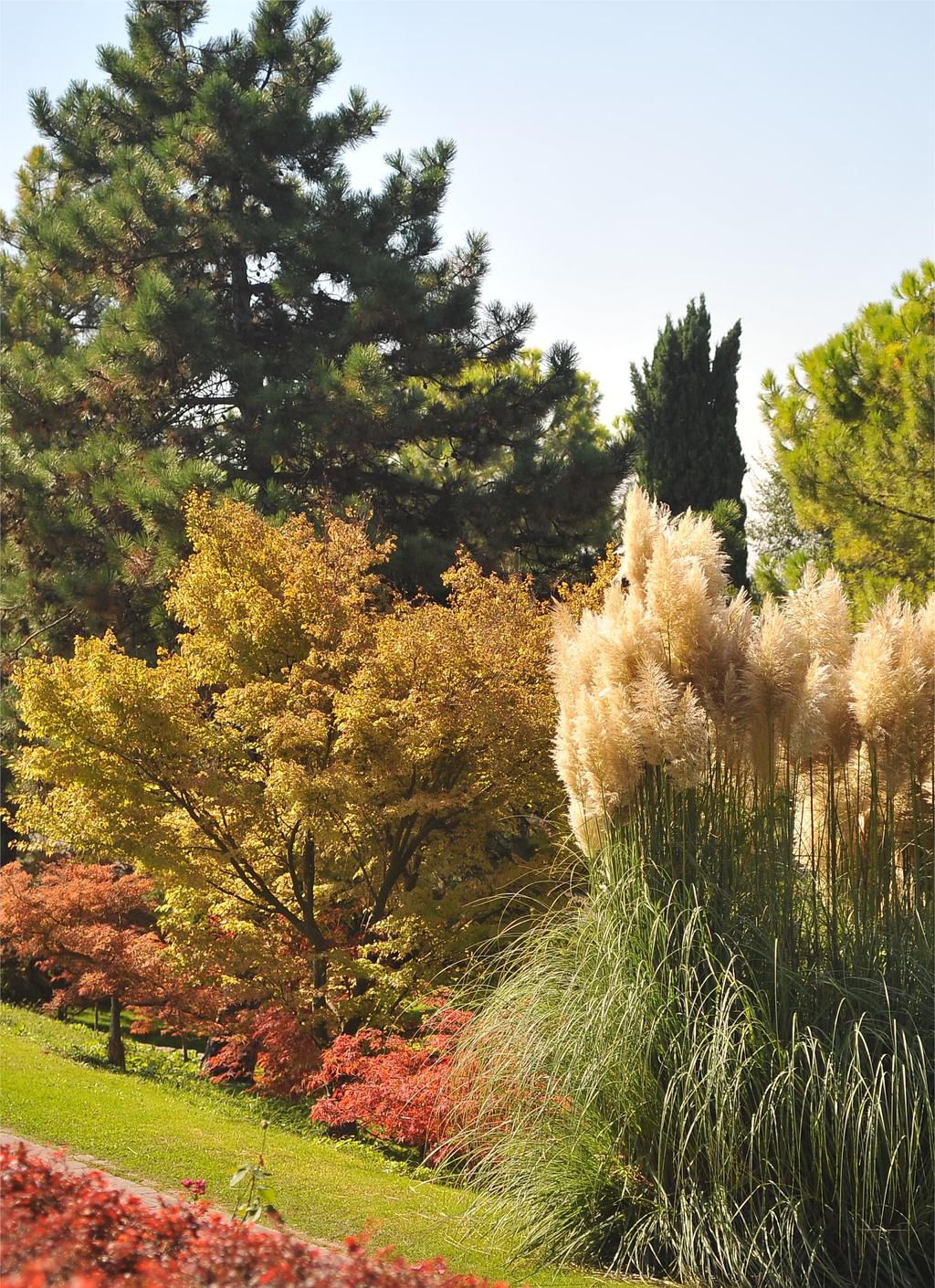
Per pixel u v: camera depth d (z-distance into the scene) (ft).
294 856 36.60
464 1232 19.48
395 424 56.59
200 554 37.22
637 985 19.49
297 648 35.35
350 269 61.16
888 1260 17.67
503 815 36.06
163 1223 10.55
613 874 21.33
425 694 32.45
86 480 55.72
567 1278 17.51
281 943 36.58
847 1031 19.03
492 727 31.99
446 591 55.88
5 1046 36.88
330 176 64.39
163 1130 25.13
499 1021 21.17
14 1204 10.47
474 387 66.39
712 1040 18.56
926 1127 18.16
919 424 43.06
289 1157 24.53
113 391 58.08
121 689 32.42
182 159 59.67
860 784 22.50
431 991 30.86
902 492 43.68
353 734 32.42
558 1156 19.70
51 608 57.67
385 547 38.70
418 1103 25.77
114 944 40.93
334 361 59.11
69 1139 23.24
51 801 35.40
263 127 59.77
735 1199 18.26
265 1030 36.01
